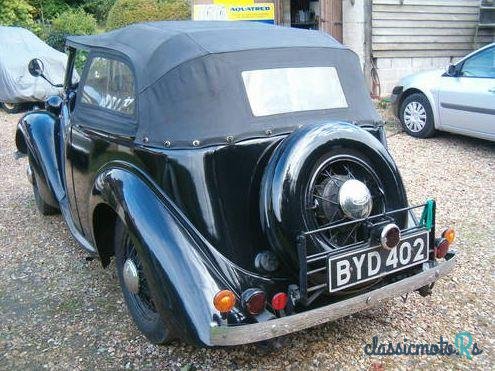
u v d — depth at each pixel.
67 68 4.82
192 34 3.33
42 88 11.35
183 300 2.65
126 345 3.33
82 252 4.65
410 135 8.21
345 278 2.79
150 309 3.24
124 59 3.44
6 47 11.40
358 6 10.34
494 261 4.26
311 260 2.70
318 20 11.30
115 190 3.09
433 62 11.30
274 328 2.63
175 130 3.00
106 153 3.51
